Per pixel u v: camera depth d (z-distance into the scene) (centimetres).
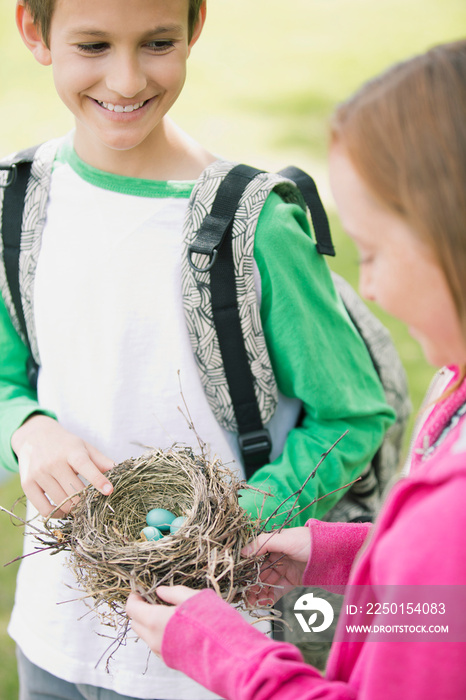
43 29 93
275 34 577
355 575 70
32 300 101
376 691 66
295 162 353
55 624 99
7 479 187
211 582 81
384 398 104
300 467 96
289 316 95
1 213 101
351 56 518
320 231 98
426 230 63
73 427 101
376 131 64
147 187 98
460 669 64
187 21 93
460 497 63
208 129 398
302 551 86
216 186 94
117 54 90
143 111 94
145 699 97
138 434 99
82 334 99
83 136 100
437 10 614
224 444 100
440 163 63
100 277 98
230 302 94
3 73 477
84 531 87
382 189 65
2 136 394
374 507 108
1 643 151
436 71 64
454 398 70
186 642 73
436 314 66
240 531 86
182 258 95
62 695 102
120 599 84
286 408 102
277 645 71
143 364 98
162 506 94
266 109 427
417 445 73
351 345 99
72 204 100
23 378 108
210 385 97
